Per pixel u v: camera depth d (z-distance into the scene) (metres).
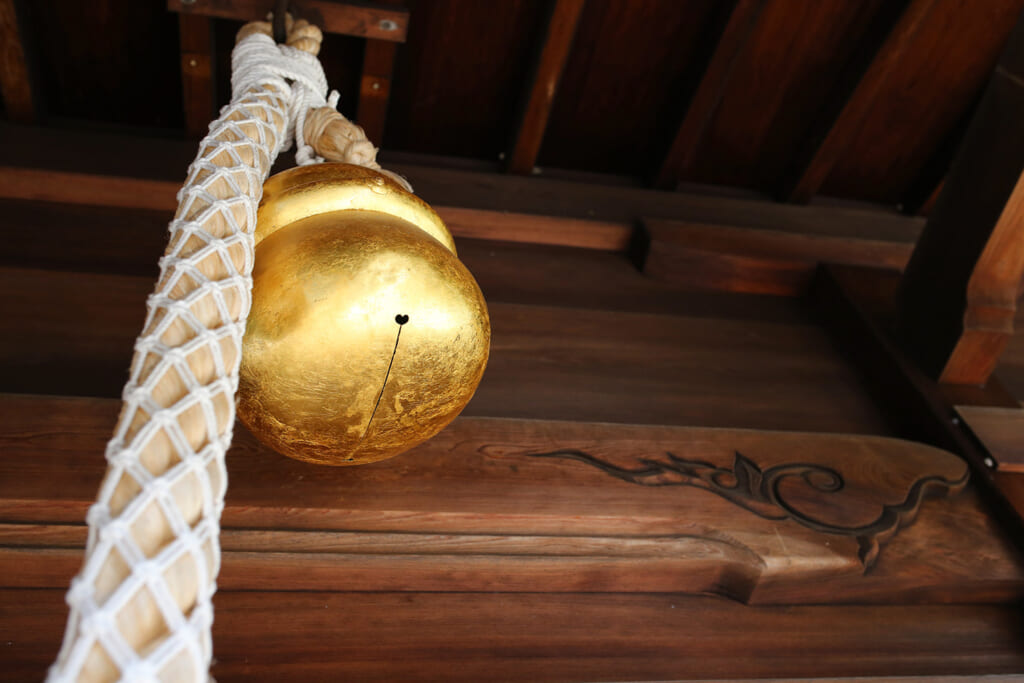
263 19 1.87
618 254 2.57
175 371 0.74
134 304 1.87
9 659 1.17
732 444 1.66
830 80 2.56
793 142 2.77
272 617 1.29
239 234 0.94
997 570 1.55
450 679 1.27
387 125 2.61
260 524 1.28
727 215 2.70
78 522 1.22
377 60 2.20
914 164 2.87
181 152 2.35
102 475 1.26
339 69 2.40
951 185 2.03
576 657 1.35
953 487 1.69
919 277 2.10
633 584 1.46
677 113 2.57
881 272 2.44
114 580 0.56
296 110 1.28
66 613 1.23
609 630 1.40
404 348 0.97
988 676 1.41
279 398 0.99
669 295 2.40
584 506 1.42
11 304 1.78
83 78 2.31
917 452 1.75
